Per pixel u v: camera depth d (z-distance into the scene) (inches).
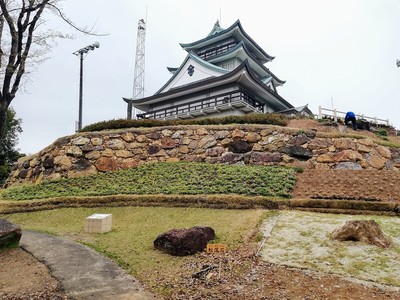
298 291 229.6
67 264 282.7
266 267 270.7
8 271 270.2
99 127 812.0
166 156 709.9
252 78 1216.8
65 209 502.0
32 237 368.5
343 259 282.8
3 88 298.4
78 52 1283.2
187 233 306.8
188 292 228.4
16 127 1446.9
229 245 316.8
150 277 256.5
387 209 424.5
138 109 1558.8
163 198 484.1
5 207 528.1
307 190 503.2
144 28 1695.4
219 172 590.2
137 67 1657.2
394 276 253.0
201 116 1279.5
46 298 221.3
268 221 390.3
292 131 670.5
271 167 611.8
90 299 218.8
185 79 1433.3
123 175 636.1
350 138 651.5
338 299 218.8
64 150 713.0
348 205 435.2
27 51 304.0
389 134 1018.1
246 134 684.7
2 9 290.8
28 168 786.8
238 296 221.9
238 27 1462.8
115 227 409.4
